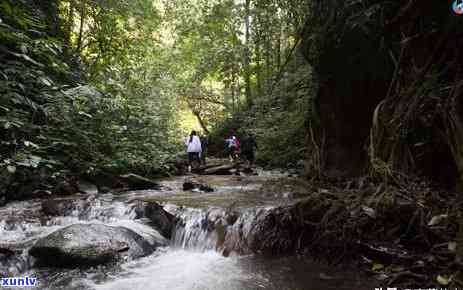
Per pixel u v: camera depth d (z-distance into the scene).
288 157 11.68
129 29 11.79
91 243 3.95
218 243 4.49
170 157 11.48
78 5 10.41
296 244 4.24
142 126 11.14
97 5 10.42
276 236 4.35
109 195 6.86
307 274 3.60
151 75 14.13
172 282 3.47
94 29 10.98
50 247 3.77
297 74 11.89
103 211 5.65
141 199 6.09
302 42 7.70
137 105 11.05
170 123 14.80
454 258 3.08
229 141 15.62
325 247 3.98
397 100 4.91
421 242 3.56
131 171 9.34
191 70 19.69
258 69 17.70
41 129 7.08
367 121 6.54
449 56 4.29
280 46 16.66
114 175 8.33
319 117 7.66
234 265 3.93
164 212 5.25
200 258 4.22
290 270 3.72
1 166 6.12
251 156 13.07
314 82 7.85
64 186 6.88
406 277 3.14
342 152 7.05
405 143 4.72
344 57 6.41
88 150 8.07
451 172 4.47
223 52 16.94
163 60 16.64
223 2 16.61
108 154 8.81
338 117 7.06
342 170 6.89
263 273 3.66
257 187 7.26
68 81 8.91
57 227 5.01
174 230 4.98
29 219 5.09
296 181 7.50
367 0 5.45
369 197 4.36
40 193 6.52
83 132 7.74
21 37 6.31
